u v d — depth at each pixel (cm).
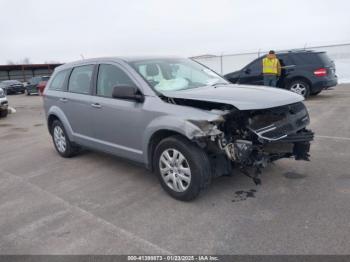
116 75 471
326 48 1856
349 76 1814
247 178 447
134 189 447
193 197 383
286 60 1126
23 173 554
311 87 1102
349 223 322
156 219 359
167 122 381
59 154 650
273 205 369
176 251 300
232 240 309
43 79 2650
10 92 3006
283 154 405
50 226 362
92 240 327
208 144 368
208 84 477
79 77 553
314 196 384
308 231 313
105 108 477
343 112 868
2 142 821
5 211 408
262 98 378
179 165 386
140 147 437
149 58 491
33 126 1033
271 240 304
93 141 527
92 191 452
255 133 366
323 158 511
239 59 2041
